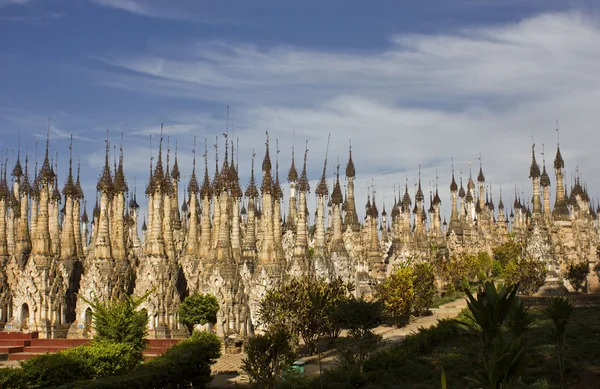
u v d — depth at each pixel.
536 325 55.12
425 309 82.50
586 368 38.78
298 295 56.53
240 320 66.00
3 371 34.09
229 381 46.97
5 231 84.38
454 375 40.41
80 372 36.72
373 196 109.44
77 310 68.31
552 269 85.75
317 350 57.22
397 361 45.09
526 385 35.25
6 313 77.88
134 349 43.53
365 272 86.94
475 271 112.12
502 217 158.00
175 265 68.50
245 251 80.31
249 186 83.06
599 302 72.81
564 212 100.00
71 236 75.19
